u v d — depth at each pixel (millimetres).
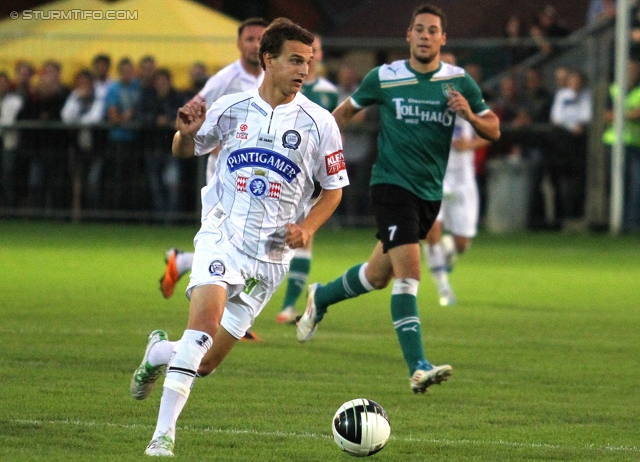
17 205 73188
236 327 19547
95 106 70875
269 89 19203
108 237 65188
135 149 71000
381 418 17906
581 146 72938
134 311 35625
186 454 17734
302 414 21312
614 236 72562
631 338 32500
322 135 19328
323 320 35562
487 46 73938
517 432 20281
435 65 26672
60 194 72625
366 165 72312
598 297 42656
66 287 41781
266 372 25844
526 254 61188
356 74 73000
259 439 19125
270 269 19375
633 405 23047
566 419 21547
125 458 17062
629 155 73062
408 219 25703
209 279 18578
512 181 73688
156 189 71812
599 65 73500
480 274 51125
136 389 19719
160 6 73688
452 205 45000
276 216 19219
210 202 19500
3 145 72250
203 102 19047
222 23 75000
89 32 74125
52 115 71625
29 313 34562
